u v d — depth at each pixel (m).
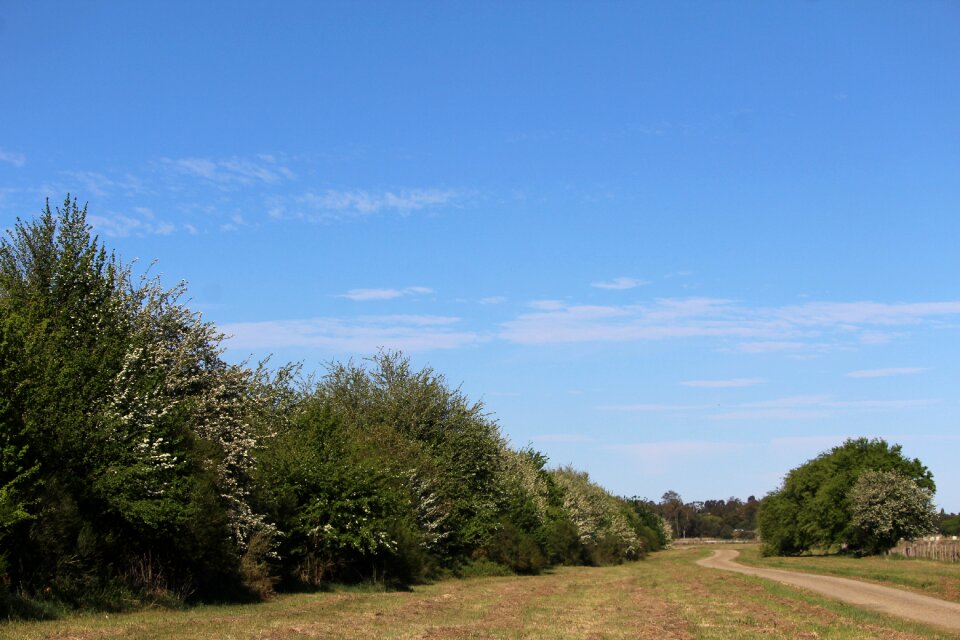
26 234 25.84
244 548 27.09
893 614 25.33
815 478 94.38
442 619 22.78
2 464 18.22
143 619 18.70
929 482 86.38
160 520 21.09
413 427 53.12
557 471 97.56
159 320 28.28
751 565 68.94
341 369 55.28
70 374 20.69
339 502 32.72
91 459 20.75
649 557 119.69
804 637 19.33
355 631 19.00
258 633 17.38
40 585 19.08
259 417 33.88
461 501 51.59
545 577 52.66
